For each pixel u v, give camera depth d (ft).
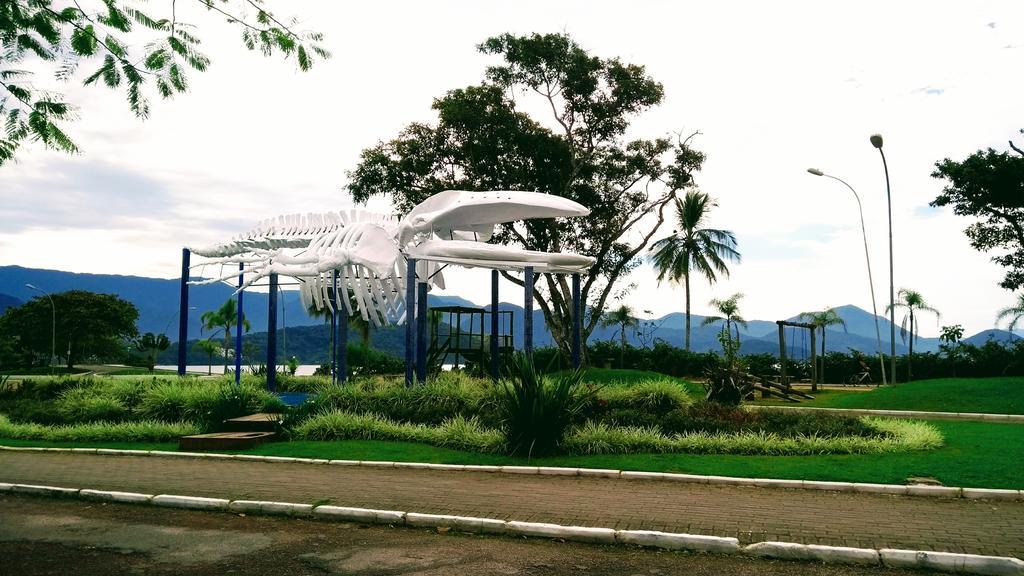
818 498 28.50
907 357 118.52
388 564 20.63
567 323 108.58
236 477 33.53
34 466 37.55
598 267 105.40
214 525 25.35
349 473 34.71
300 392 68.80
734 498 28.48
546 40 96.27
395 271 60.08
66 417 55.93
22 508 28.17
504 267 56.03
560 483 31.83
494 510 26.30
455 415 48.73
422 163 97.35
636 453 39.27
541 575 19.69
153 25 20.86
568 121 103.09
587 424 43.55
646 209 107.96
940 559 20.12
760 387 88.53
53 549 22.31
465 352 82.64
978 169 94.79
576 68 96.12
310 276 65.10
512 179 97.55
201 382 67.41
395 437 45.50
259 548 22.35
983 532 23.25
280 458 38.55
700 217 133.69
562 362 108.06
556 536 23.30
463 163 99.14
